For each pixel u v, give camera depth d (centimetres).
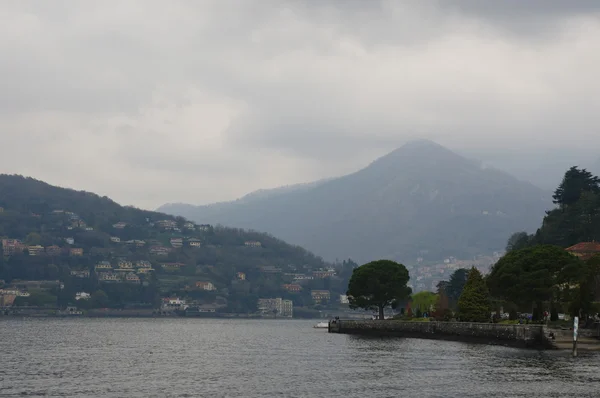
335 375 12069
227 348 19588
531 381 10838
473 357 14325
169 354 17312
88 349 19300
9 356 16500
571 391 9969
